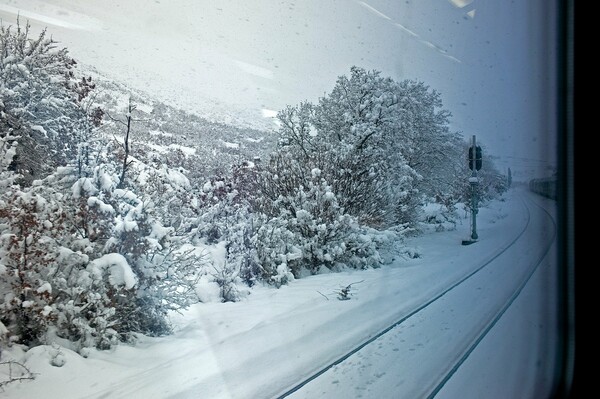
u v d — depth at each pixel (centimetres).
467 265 1155
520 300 793
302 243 1153
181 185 926
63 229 632
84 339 582
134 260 668
